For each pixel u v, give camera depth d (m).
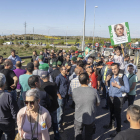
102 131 4.00
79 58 7.07
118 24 6.39
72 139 3.63
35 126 1.96
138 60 14.48
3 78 2.51
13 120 2.67
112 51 18.72
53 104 3.07
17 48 30.45
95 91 2.75
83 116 2.71
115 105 3.54
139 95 7.06
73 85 3.61
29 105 1.92
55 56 9.47
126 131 1.74
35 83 2.67
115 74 3.54
